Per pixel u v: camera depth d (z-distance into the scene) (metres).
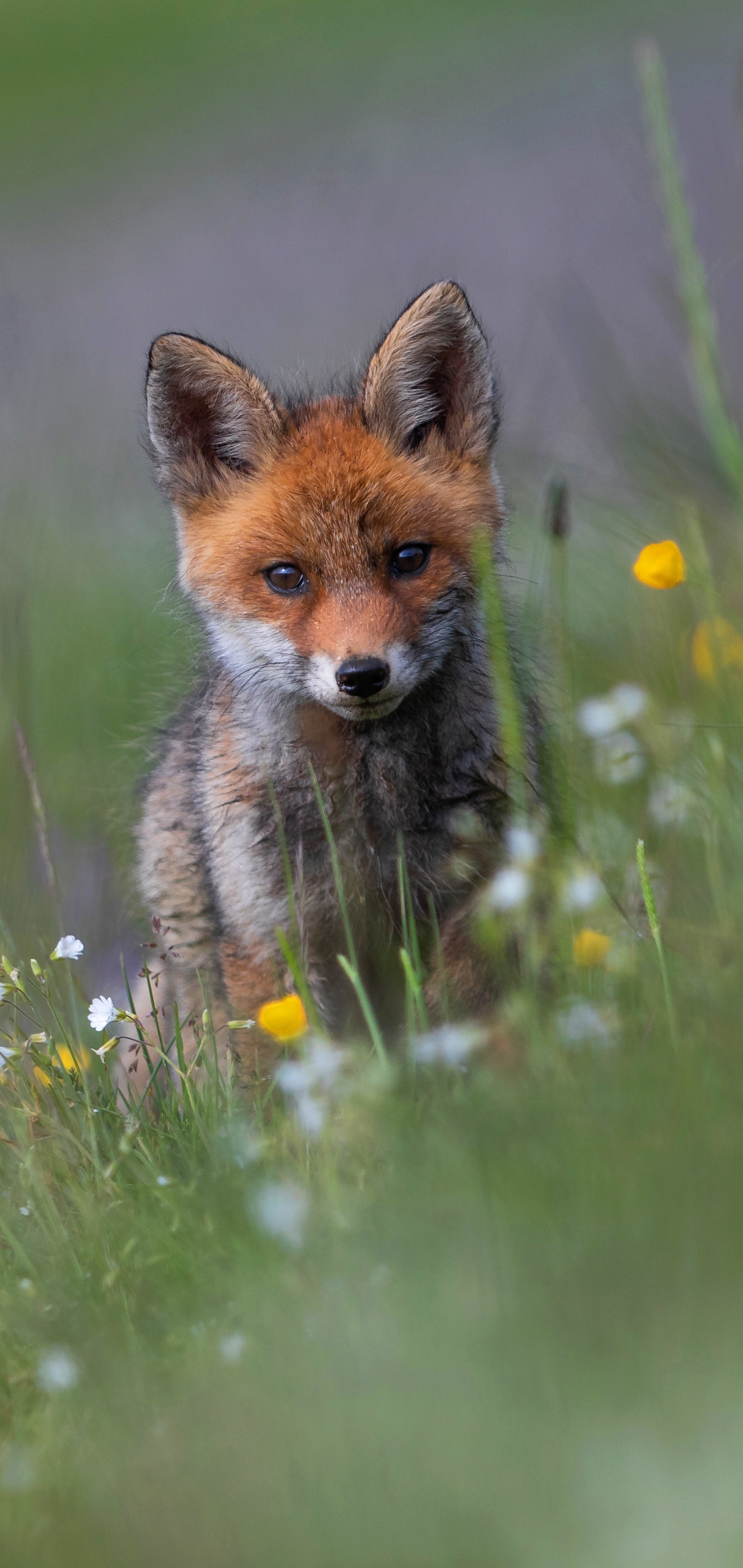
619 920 7.34
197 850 9.40
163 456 9.10
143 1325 5.61
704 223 22.36
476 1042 6.26
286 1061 7.00
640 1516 3.85
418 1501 4.06
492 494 8.91
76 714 14.32
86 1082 6.92
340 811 8.48
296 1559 4.08
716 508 10.52
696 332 7.86
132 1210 6.10
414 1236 5.00
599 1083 5.62
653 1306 4.32
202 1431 4.68
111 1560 4.36
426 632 8.39
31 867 11.55
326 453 8.59
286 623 8.48
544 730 9.15
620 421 12.80
